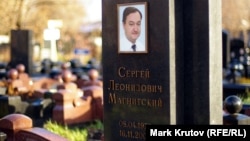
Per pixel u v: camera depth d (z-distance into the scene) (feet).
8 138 28.63
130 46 28.53
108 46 29.63
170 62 26.91
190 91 27.25
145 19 27.66
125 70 28.94
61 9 143.84
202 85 26.81
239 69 85.76
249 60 100.07
